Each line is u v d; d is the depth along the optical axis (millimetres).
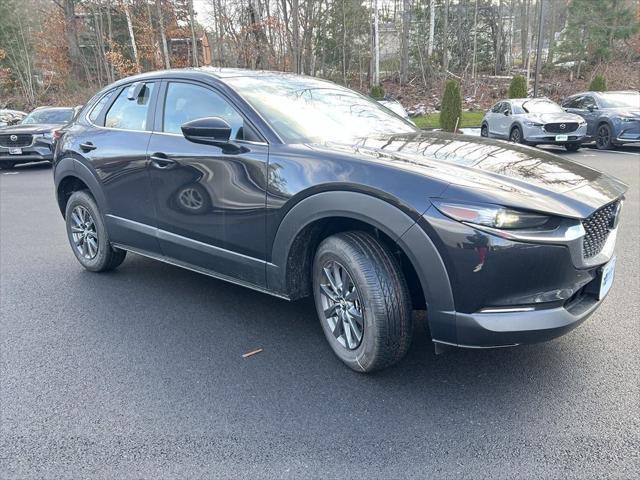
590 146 15805
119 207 4293
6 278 4867
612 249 2914
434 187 2537
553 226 2453
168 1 26891
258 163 3189
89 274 4938
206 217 3547
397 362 3078
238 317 3889
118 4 28078
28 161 13703
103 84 30312
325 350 3344
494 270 2418
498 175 2691
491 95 27719
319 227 3082
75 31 30516
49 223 7305
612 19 29203
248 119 3371
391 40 34562
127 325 3775
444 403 2723
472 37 33094
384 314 2725
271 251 3201
